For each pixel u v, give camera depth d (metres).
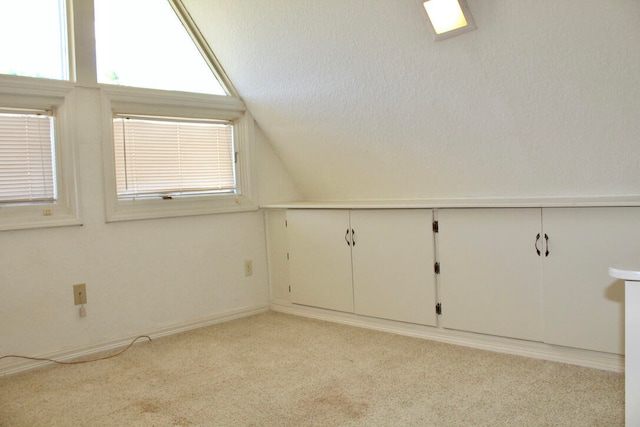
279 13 2.69
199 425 1.96
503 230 2.54
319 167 3.57
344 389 2.24
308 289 3.45
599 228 2.25
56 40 2.77
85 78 2.81
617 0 1.83
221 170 3.54
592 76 2.09
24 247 2.65
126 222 3.01
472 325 2.69
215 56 3.34
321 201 3.76
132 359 2.76
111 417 2.06
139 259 3.07
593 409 1.94
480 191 2.88
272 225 3.69
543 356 2.48
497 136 2.54
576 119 2.27
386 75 2.62
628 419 1.40
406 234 2.90
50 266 2.74
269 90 3.25
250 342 2.98
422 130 2.77
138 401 2.20
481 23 2.13
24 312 2.66
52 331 2.75
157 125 3.20
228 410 2.08
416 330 2.95
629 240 2.18
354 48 2.60
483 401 2.05
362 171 3.33
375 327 3.13
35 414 2.11
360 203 3.27
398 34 2.39
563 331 2.38
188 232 3.30
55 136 2.77
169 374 2.51
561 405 1.98
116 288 2.98
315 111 3.14
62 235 2.77
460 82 2.42
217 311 3.46
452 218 2.71
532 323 2.48
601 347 2.29
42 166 2.74
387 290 3.02
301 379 2.37
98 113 2.88
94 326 2.89
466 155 2.74
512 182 2.71
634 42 1.92
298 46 2.80
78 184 2.80
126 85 3.01
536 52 2.12
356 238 3.13
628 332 1.38
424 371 2.40
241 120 3.58
